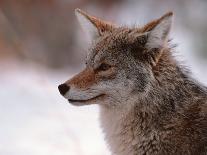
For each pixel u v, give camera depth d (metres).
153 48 9.62
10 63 25.70
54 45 29.77
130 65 9.73
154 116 9.47
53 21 29.92
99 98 9.79
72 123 15.68
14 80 22.12
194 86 9.70
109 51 9.91
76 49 30.67
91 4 31.66
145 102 9.53
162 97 9.49
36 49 28.83
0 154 12.62
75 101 9.73
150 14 35.94
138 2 37.41
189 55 33.41
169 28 9.44
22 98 18.92
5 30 26.17
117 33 10.20
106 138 10.04
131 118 9.62
